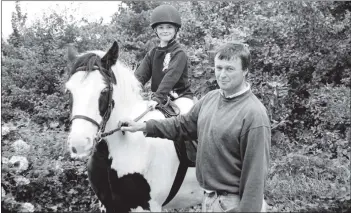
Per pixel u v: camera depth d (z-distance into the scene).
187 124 2.33
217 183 2.07
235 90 2.10
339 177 3.90
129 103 2.44
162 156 2.45
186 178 2.67
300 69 5.56
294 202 3.61
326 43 5.59
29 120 5.07
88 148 2.06
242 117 2.00
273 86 4.91
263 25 5.48
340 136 4.93
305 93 5.73
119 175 2.35
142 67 3.04
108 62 2.26
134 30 7.44
